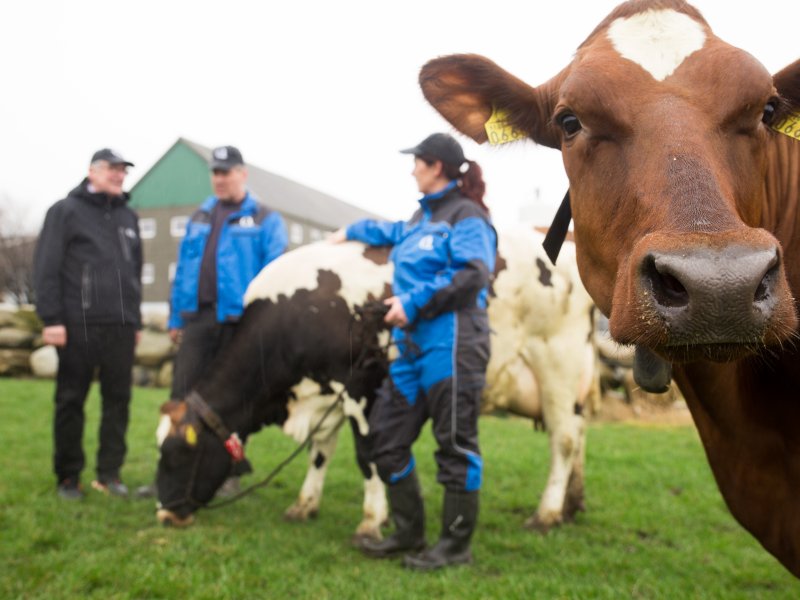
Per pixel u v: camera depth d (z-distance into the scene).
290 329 4.23
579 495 4.50
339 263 4.36
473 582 3.19
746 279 1.26
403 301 3.18
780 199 2.09
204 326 4.82
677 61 1.69
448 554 3.39
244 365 4.24
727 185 1.50
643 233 1.53
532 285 4.54
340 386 4.23
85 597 2.97
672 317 1.34
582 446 4.54
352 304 4.26
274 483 5.24
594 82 1.72
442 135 3.43
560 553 3.75
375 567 3.44
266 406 4.34
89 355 4.58
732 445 2.18
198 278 4.79
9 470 5.12
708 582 3.38
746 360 2.03
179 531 3.94
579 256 1.92
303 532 4.05
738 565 3.61
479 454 3.35
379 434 3.52
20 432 6.56
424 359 3.32
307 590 3.11
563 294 4.54
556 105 1.99
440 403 3.29
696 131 1.55
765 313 1.30
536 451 6.52
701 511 4.61
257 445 6.58
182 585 3.09
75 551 3.51
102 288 4.63
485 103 2.41
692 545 3.91
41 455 5.64
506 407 4.71
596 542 3.97
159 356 11.02
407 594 3.03
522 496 4.95
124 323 4.73
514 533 4.12
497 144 2.39
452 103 2.46
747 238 1.31
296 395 4.34
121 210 4.87
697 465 5.95
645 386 1.95
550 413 4.50
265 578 3.26
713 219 1.38
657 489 5.16
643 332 1.40
